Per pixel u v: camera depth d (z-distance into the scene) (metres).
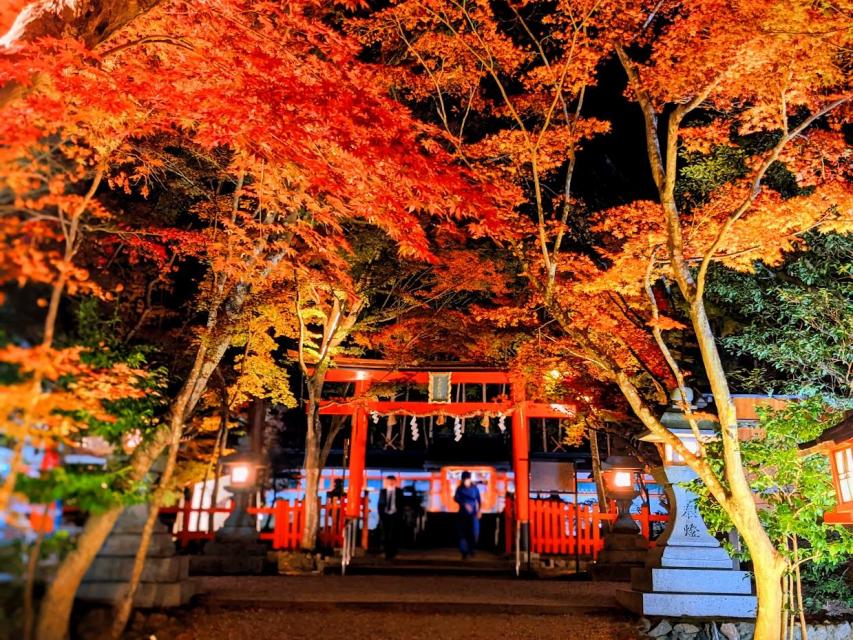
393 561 19.20
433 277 19.91
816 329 14.83
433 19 12.45
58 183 7.03
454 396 29.98
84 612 8.48
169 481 9.01
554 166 12.68
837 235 13.98
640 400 10.62
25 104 8.11
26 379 6.61
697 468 9.94
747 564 13.42
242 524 16.84
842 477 9.18
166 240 13.18
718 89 10.78
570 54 11.81
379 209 10.62
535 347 17.23
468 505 20.31
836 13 9.02
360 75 10.49
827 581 12.43
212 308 11.68
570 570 18.53
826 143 11.18
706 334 9.91
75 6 8.25
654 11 11.33
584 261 14.25
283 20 10.04
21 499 6.38
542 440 30.89
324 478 29.59
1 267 6.46
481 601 11.71
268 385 18.72
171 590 10.02
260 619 10.18
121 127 9.60
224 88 9.16
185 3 9.01
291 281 16.22
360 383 20.06
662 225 12.41
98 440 8.39
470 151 12.45
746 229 11.24
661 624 10.62
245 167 11.32
